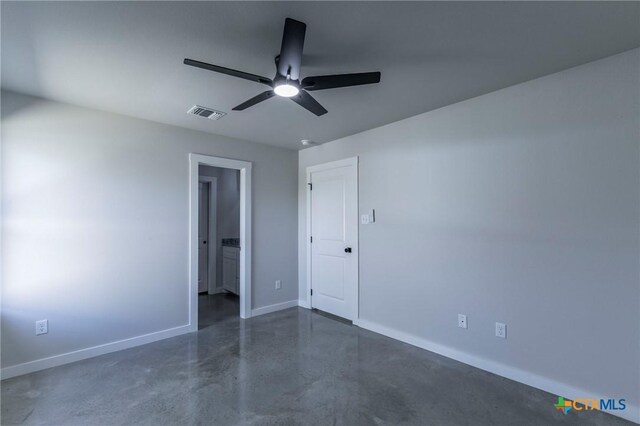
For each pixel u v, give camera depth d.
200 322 3.92
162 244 3.38
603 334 2.12
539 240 2.39
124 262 3.13
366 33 1.84
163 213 3.39
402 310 3.30
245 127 3.57
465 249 2.81
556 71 2.30
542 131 2.38
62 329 2.79
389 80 2.43
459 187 2.86
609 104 2.10
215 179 5.49
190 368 2.70
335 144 4.12
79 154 2.90
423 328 3.12
